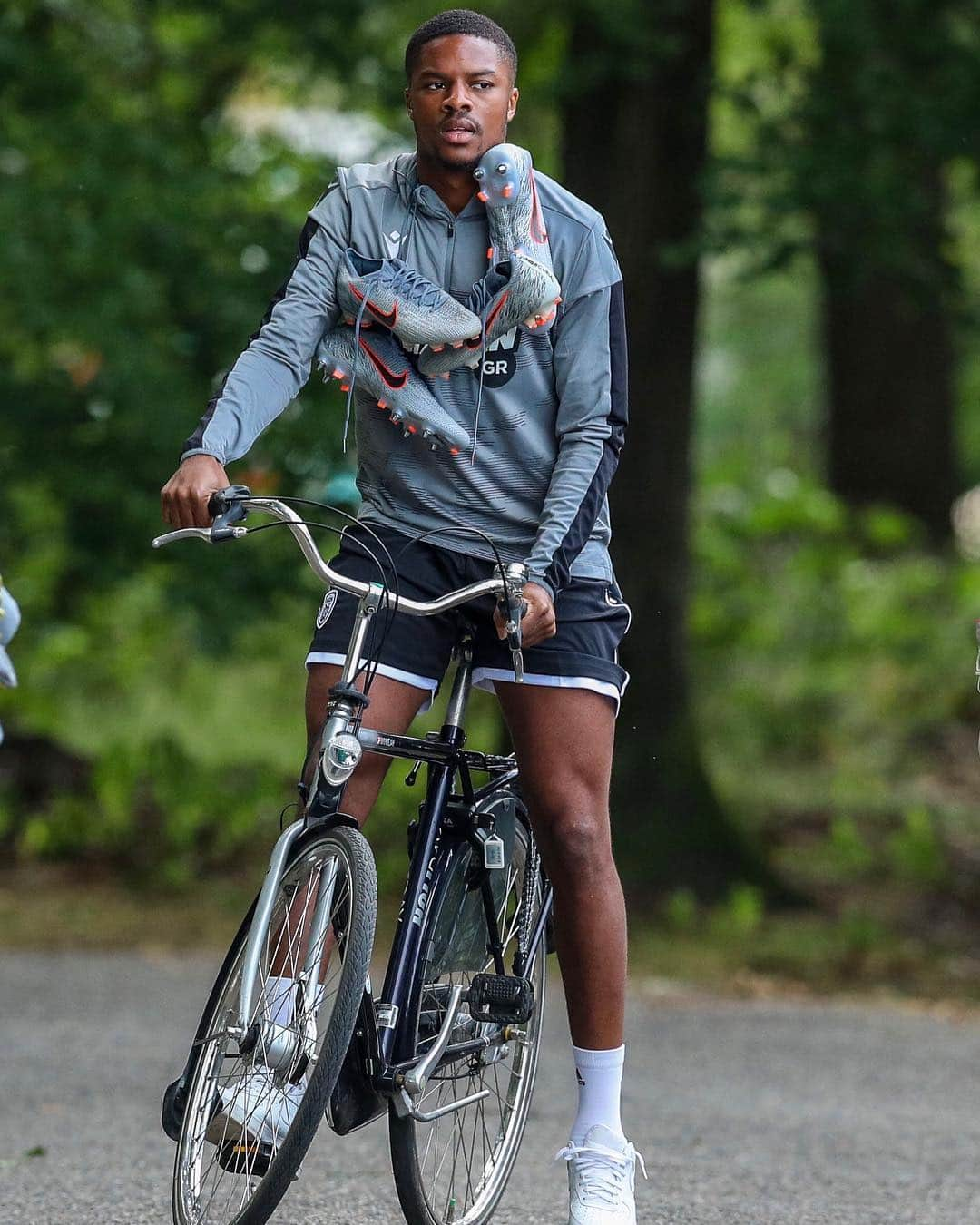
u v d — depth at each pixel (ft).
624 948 40.37
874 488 198.08
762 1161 55.31
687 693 115.34
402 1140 38.19
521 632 37.01
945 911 117.29
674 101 110.32
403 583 39.40
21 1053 69.82
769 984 97.55
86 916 106.73
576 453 38.83
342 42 120.57
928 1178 53.67
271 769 136.56
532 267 37.78
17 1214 44.37
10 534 117.29
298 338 38.45
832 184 104.58
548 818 39.91
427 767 39.93
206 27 126.82
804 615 171.63
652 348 111.65
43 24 123.24
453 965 39.83
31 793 126.82
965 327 114.93
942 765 156.35
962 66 106.32
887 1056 78.59
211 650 114.01
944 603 178.19
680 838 113.50
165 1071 67.67
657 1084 69.46
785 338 287.07
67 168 112.88
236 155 121.90
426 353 38.50
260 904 36.68
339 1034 34.55
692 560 116.47
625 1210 40.24
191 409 110.01
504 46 38.83
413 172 39.34
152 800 130.31
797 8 116.06
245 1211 35.09
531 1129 59.36
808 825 138.00
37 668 144.15
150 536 114.62
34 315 106.01
